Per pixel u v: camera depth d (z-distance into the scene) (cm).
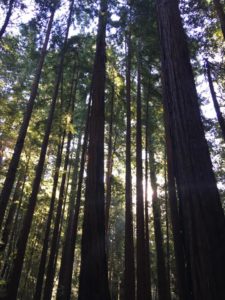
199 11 1180
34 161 1983
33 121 1777
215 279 288
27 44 1516
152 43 1320
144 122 1900
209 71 1465
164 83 458
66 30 1445
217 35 1271
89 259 560
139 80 1520
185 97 398
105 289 536
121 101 1834
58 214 1648
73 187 2066
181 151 372
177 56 433
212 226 312
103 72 835
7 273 1622
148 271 1462
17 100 1728
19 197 2008
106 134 2239
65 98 1809
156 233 1680
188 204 337
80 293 533
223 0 1188
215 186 339
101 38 902
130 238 1209
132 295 1120
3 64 1538
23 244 1065
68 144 1783
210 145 1983
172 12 476
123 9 1203
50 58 1662
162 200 2433
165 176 2238
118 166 2470
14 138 1709
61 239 2744
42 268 1461
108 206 1850
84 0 1355
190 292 329
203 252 304
